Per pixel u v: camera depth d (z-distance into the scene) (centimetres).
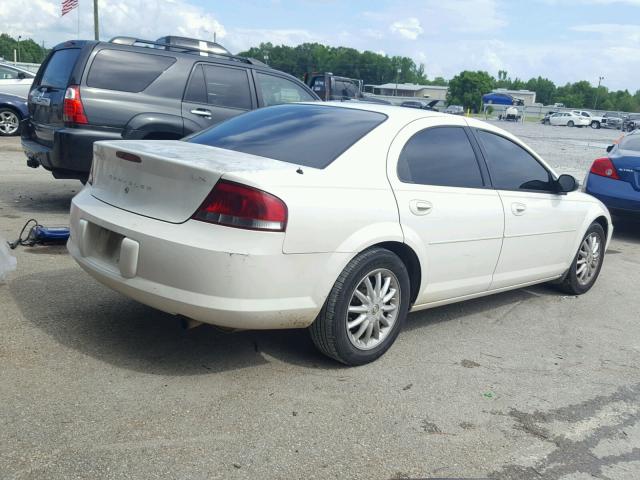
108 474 263
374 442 305
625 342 478
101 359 365
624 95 16088
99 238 367
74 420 300
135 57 704
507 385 383
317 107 453
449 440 314
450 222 421
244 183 322
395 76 14712
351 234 359
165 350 384
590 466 302
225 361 377
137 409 315
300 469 279
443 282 432
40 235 585
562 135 4006
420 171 416
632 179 864
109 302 455
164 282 330
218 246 318
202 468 273
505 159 490
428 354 420
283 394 344
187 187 332
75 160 671
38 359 358
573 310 548
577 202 555
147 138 704
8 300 444
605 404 368
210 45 934
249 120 447
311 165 370
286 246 330
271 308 333
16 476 257
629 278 679
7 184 909
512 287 505
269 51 13462
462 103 12719
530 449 312
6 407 306
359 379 371
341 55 14375
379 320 392
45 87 731
